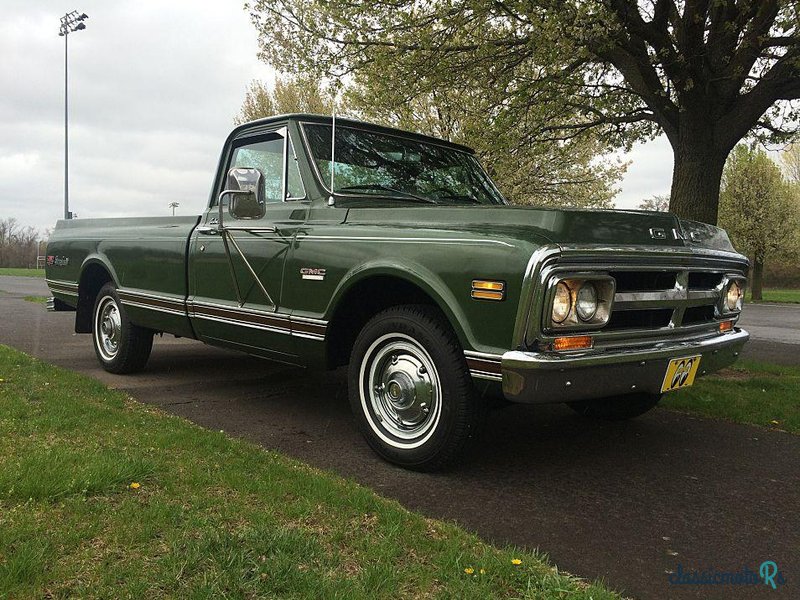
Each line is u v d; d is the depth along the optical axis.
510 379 2.89
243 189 3.87
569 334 2.94
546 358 2.83
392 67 7.57
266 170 4.41
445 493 3.15
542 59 6.43
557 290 2.87
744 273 4.04
